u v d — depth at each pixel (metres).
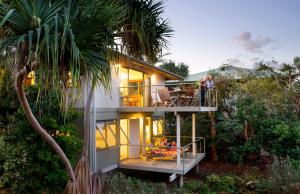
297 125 12.56
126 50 7.34
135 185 8.09
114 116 11.35
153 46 7.79
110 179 7.93
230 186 9.82
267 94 14.42
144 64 12.29
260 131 12.88
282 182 8.40
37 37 4.14
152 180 10.90
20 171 7.54
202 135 14.62
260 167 12.48
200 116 14.78
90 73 5.02
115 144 11.38
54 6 4.62
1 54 4.37
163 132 17.36
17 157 7.52
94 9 5.07
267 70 21.39
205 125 14.56
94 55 5.09
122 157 12.37
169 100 11.56
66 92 4.95
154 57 7.93
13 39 4.37
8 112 8.55
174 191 8.69
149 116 14.71
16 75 4.84
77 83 4.75
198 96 11.33
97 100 10.16
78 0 4.97
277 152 12.23
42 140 7.58
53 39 4.27
